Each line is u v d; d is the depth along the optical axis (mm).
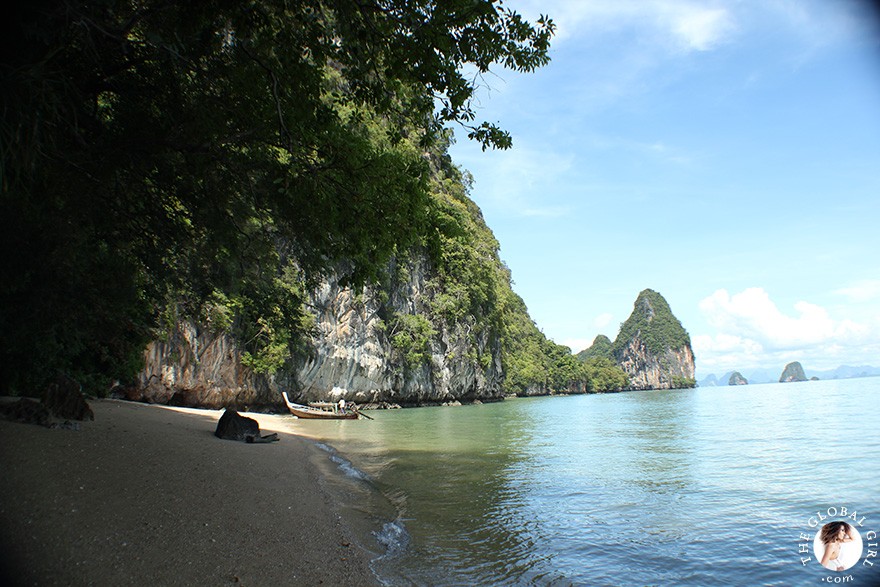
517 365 108250
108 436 9500
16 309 11203
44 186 7836
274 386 39875
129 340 18719
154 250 11188
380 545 6715
